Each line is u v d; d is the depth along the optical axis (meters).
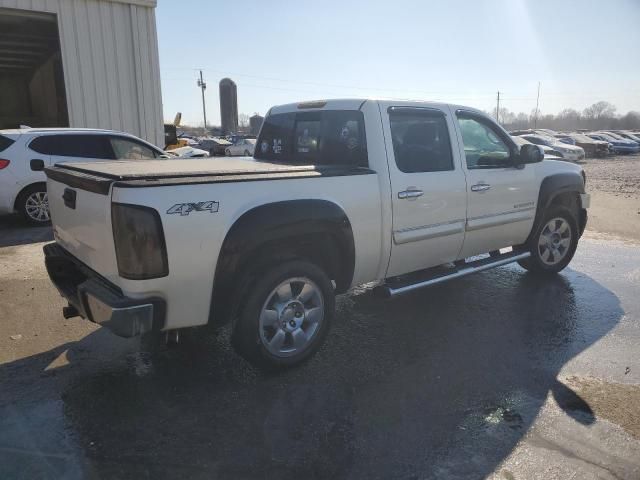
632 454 2.85
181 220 3.02
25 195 8.49
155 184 2.95
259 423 3.11
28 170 8.40
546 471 2.71
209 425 3.09
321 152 4.52
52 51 17.02
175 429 3.04
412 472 2.70
